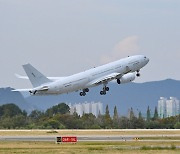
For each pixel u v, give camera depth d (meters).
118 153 156.38
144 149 168.25
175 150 165.38
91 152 158.75
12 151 162.50
